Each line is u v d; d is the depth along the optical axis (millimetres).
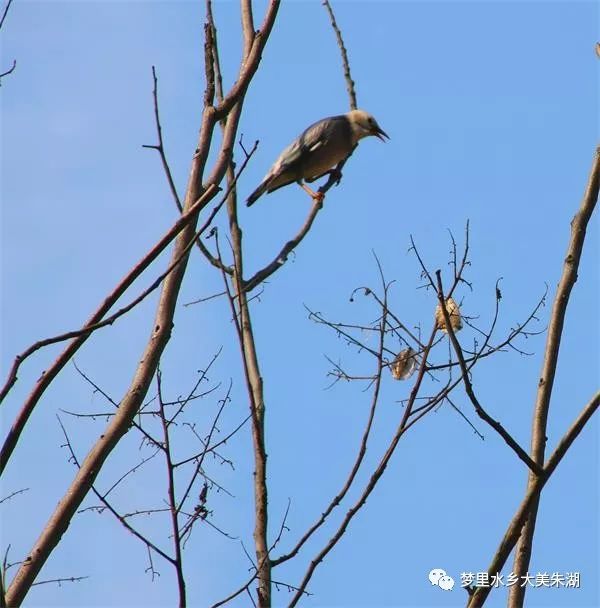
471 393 9703
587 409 9891
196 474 9141
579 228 11688
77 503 9367
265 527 10648
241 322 11141
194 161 11555
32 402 7508
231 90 11898
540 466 9859
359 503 9508
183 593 8500
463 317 10664
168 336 10539
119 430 9719
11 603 8867
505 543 9766
